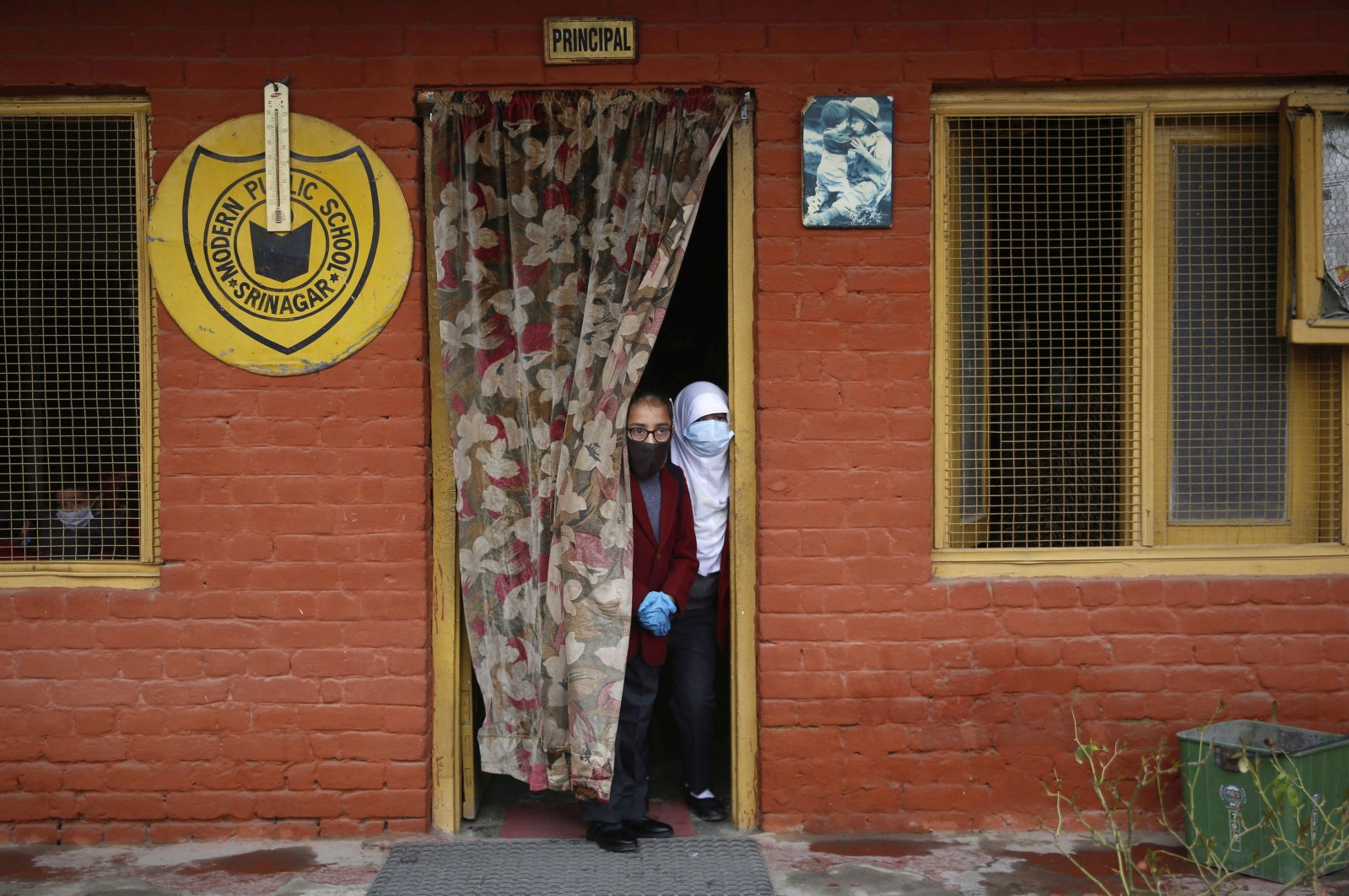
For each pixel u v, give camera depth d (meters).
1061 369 4.64
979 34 4.44
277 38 4.38
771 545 4.46
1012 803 4.52
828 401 4.46
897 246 4.45
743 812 4.57
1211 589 4.52
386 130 4.39
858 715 4.49
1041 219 4.62
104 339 4.56
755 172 4.46
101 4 4.38
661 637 4.44
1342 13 4.45
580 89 4.43
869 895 3.94
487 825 4.65
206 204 4.39
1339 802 4.12
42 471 4.57
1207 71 4.46
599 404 4.37
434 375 4.52
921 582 4.49
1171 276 4.66
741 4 4.41
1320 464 4.68
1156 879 3.86
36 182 4.55
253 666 4.44
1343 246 4.48
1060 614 4.52
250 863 4.23
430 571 4.50
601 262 4.44
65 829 4.44
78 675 4.43
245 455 4.42
